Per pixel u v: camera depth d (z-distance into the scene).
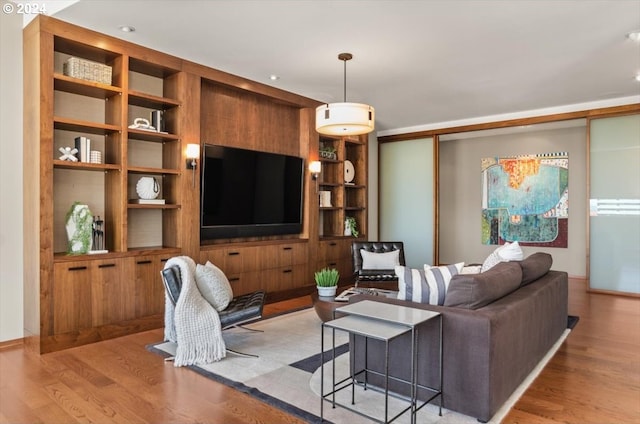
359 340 2.75
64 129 3.81
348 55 4.17
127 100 3.89
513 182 8.09
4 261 3.55
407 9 3.20
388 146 7.99
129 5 3.18
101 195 4.06
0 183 3.53
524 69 4.57
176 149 4.37
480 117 6.88
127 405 2.49
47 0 3.31
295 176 5.77
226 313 3.36
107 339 3.70
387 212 7.98
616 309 5.00
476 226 8.55
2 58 3.52
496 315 2.35
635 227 5.71
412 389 2.20
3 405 2.48
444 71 4.63
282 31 3.62
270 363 3.18
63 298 3.46
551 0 3.06
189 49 4.06
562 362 3.23
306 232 5.93
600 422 2.33
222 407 2.47
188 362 3.13
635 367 3.14
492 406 2.31
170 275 3.27
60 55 3.80
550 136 7.68
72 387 2.73
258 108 5.42
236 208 5.00
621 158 5.79
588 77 4.83
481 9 3.20
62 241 3.81
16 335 3.60
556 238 7.64
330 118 3.73
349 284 6.52
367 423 2.28
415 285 2.65
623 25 3.47
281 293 5.43
